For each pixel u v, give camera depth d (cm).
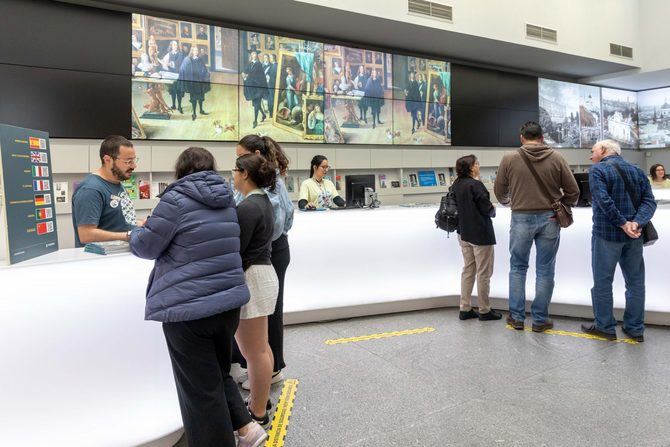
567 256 374
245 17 587
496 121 834
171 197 154
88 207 224
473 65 809
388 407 219
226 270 157
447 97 779
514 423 201
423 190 783
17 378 157
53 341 165
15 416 156
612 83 959
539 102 884
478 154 834
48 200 198
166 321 149
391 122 722
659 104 1000
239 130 595
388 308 388
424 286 400
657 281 347
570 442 185
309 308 358
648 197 304
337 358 285
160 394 192
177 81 554
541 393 230
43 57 489
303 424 204
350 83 681
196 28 564
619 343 306
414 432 195
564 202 326
